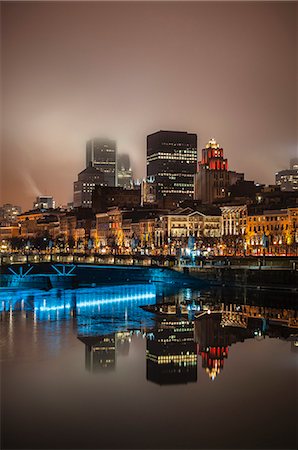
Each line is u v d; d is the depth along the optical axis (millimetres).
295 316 128000
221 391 68250
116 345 93500
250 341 97438
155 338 99688
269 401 64750
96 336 101188
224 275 197750
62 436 55562
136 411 61656
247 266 196750
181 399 65562
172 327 111625
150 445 53844
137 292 185625
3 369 77125
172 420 59344
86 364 79875
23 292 184750
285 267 189000
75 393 67125
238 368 78500
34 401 64438
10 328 109438
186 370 77562
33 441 54562
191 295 173875
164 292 184875
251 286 188125
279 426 57875
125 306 147375
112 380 72375
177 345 93750
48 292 186625
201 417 60031
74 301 160375
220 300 160625
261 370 77500
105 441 54500
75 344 93812
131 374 75062
